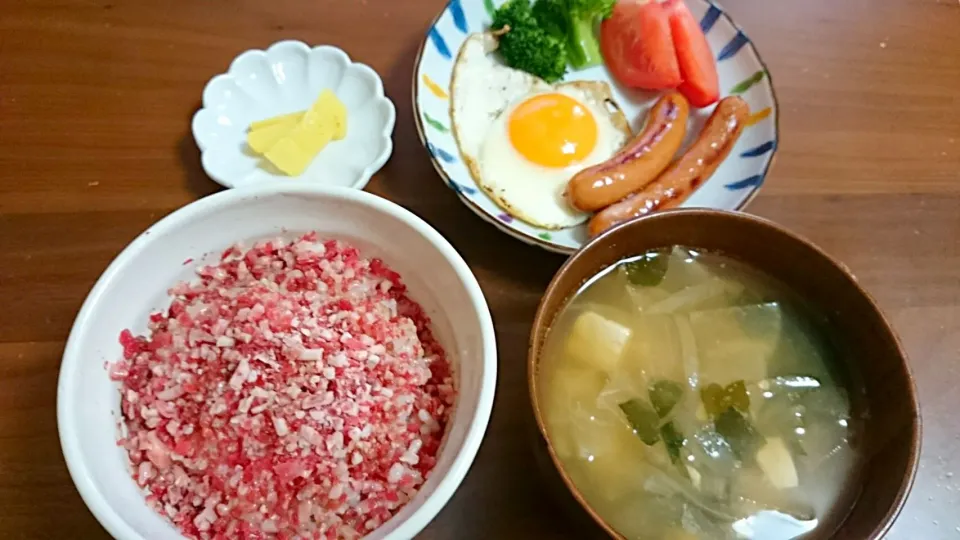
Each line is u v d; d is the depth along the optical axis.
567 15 0.33
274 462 0.20
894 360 0.21
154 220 0.27
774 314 0.24
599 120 0.32
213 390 0.21
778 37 0.34
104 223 0.27
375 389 0.22
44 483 0.23
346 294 0.23
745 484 0.21
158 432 0.21
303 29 0.31
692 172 0.29
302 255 0.23
